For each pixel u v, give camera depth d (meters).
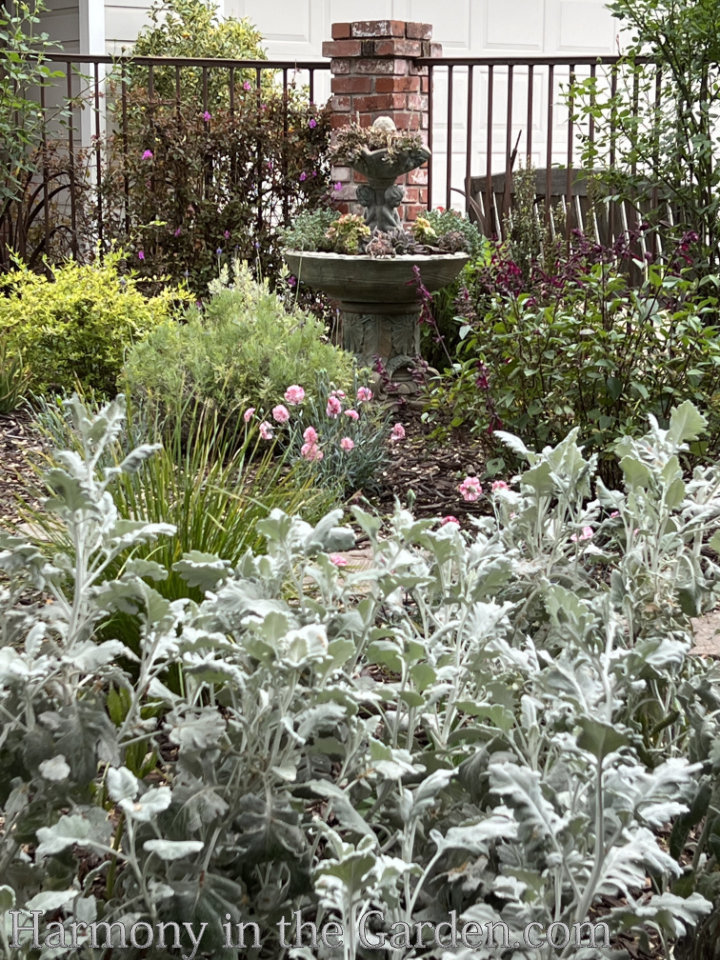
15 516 4.48
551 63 8.13
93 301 6.55
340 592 2.16
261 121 8.59
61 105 10.25
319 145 8.63
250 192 8.73
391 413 6.09
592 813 1.68
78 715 1.83
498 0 11.83
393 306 6.76
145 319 6.68
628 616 2.49
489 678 2.23
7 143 8.41
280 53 11.30
